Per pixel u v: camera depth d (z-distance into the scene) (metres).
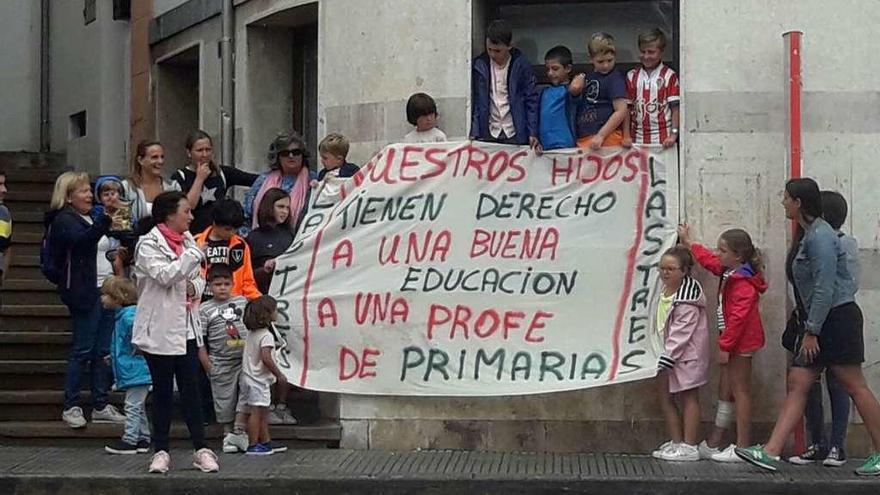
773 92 11.04
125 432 11.02
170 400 10.22
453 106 11.36
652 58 11.05
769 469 10.21
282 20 13.55
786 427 10.26
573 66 11.82
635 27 11.75
